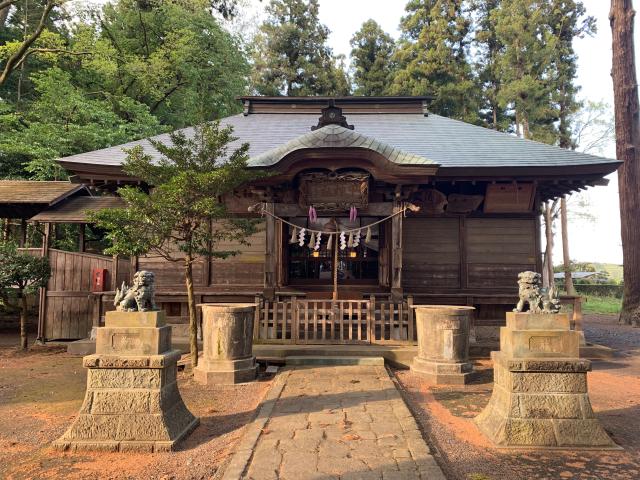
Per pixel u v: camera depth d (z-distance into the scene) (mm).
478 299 10578
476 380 7613
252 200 11219
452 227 11469
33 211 12578
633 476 3836
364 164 9719
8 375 8125
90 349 10133
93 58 18109
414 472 3697
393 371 8234
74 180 11383
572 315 10180
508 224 11430
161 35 22547
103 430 4562
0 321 14594
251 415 5480
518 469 3967
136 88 21719
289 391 6449
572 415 4590
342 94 34625
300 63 34031
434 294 10555
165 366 4703
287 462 3902
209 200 6910
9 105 17594
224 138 7566
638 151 17172
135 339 4777
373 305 9266
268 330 9633
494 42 32344
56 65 19422
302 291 11320
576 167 10398
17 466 4152
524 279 5070
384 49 34312
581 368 4605
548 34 25859
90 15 17516
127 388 4680
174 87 22141
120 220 7168
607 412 5773
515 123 31312
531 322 4852
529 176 10656
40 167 15758
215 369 7402
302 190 9977
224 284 11211
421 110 15719
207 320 7633
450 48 29625
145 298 4984
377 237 11500
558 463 4105
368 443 4355
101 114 17188
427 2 31594
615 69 17312
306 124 14562
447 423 5297
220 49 22797
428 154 11625
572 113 27406
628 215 17328
